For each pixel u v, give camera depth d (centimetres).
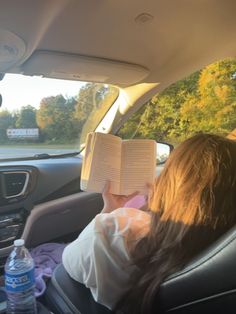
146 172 167
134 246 111
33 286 139
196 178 102
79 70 239
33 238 262
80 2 168
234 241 87
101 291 114
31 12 167
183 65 260
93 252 113
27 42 191
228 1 180
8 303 137
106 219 118
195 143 107
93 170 162
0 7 160
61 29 191
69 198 277
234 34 221
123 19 190
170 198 105
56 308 136
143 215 123
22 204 252
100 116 316
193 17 195
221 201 101
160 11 185
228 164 103
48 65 225
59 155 302
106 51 224
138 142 169
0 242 239
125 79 265
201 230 101
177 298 99
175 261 100
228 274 88
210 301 94
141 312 105
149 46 226
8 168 246
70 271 133
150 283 103
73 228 288
